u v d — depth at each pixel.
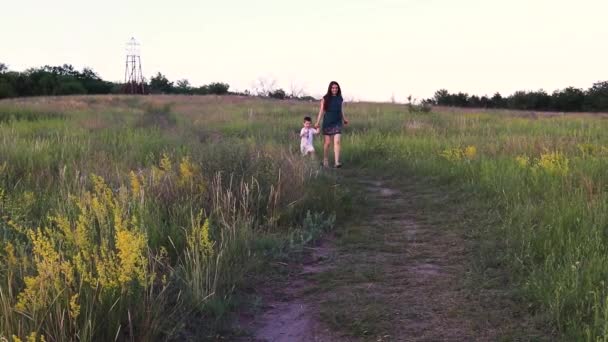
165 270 4.38
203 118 25.59
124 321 3.42
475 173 9.22
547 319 3.65
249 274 4.76
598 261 4.23
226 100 46.31
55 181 7.21
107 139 12.91
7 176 7.54
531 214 6.07
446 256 5.29
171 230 5.10
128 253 3.44
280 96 58.47
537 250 4.93
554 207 5.98
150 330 3.35
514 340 3.45
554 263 4.59
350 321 3.82
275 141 14.65
